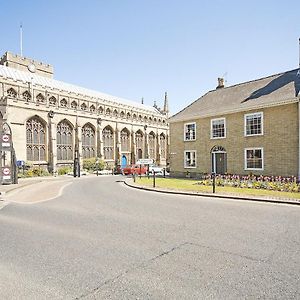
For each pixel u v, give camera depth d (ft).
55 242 22.70
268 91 78.23
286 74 82.07
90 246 21.56
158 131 232.94
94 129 179.42
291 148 68.54
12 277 16.20
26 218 32.50
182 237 23.67
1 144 80.64
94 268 17.28
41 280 15.74
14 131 132.67
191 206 39.29
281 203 41.01
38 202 45.93
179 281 15.29
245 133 78.23
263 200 42.83
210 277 15.74
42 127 149.69
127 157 204.23
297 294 13.71
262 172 74.18
